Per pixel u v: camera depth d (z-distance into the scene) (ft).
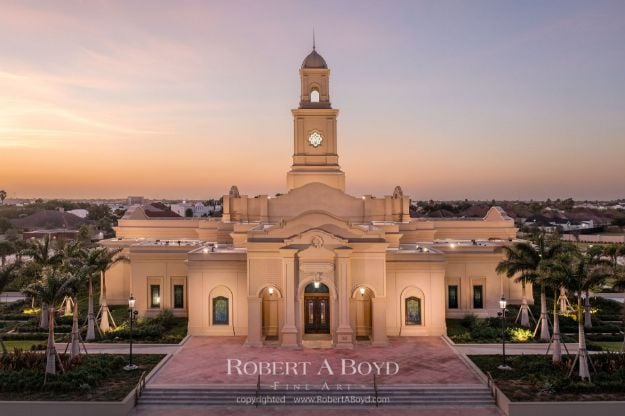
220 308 159.53
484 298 182.19
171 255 180.34
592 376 115.24
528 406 103.30
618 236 443.32
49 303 116.37
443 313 158.20
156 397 112.27
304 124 193.47
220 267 158.92
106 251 158.10
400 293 158.92
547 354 131.75
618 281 119.34
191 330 158.51
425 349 143.33
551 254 149.69
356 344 148.77
